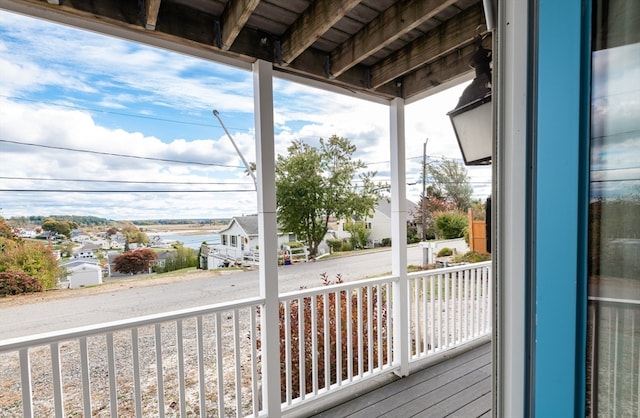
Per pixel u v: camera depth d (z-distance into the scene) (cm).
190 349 392
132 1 171
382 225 1027
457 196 1251
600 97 50
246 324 464
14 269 533
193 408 290
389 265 838
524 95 57
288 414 231
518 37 58
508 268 61
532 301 57
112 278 677
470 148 134
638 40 50
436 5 163
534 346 57
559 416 53
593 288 50
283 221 804
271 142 220
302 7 188
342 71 230
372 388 263
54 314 496
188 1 181
